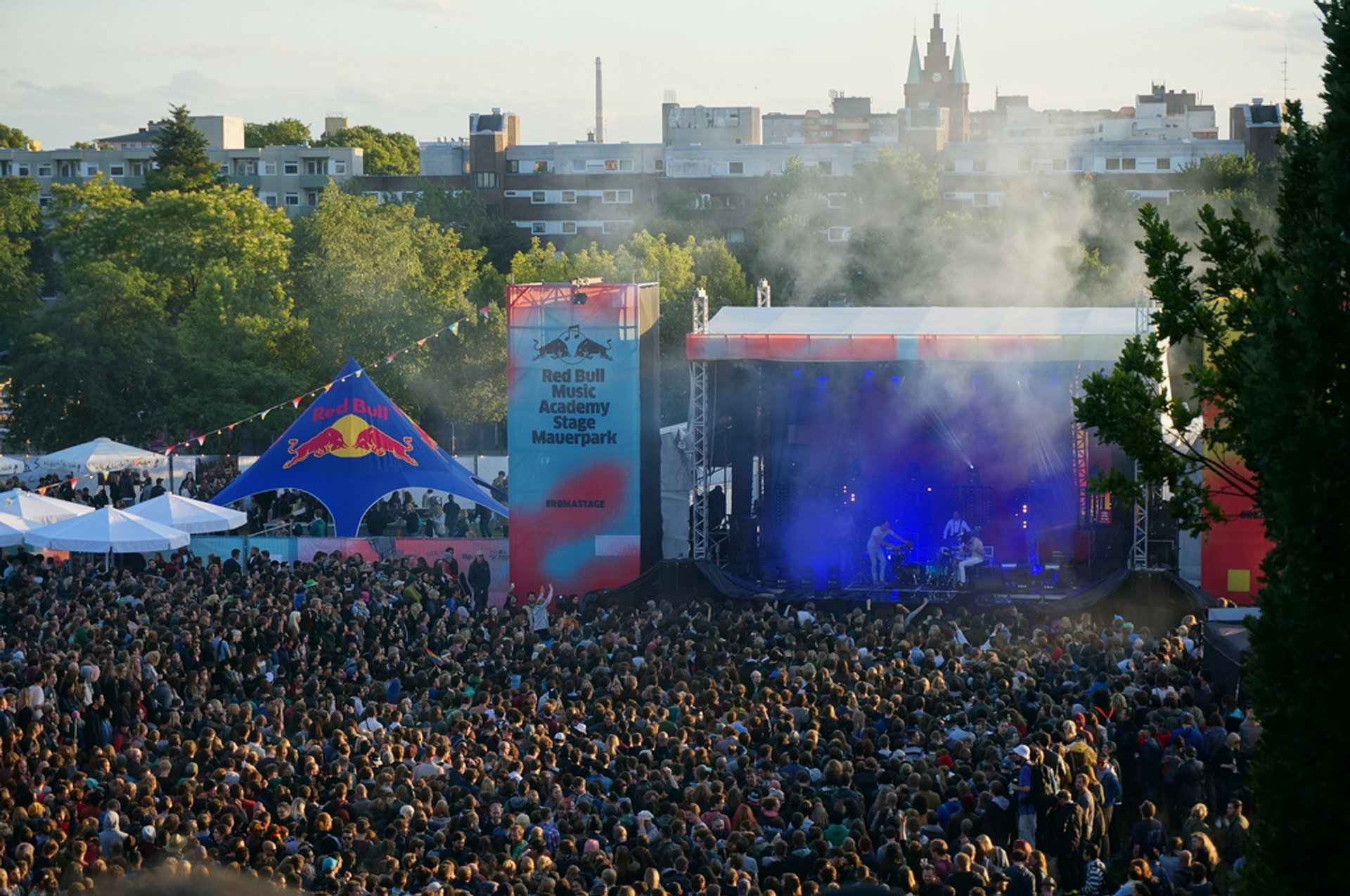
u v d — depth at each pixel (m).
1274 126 123.00
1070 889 15.52
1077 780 15.88
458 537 39.19
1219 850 14.90
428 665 23.89
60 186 110.56
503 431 77.44
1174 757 17.14
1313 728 9.31
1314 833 9.28
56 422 59.56
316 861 13.75
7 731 18.64
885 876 13.14
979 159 131.62
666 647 23.73
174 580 30.42
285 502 44.41
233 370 61.50
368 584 30.88
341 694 22.16
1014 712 17.81
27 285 107.38
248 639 24.84
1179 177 102.06
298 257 88.94
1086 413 13.45
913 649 23.14
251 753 16.83
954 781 15.77
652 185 131.75
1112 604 31.06
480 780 16.05
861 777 15.83
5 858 13.43
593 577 35.91
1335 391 9.72
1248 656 9.91
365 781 15.85
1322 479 9.46
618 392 35.53
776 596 33.72
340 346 63.91
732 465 38.06
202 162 120.00
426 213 116.94
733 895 12.54
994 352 33.28
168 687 22.05
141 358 59.94
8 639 24.75
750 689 20.94
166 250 78.81
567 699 20.66
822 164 132.12
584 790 15.86
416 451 39.53
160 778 16.50
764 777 15.91
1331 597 9.42
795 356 33.78
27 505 34.75
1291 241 11.52
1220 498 31.64
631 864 13.20
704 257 82.19
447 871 12.89
